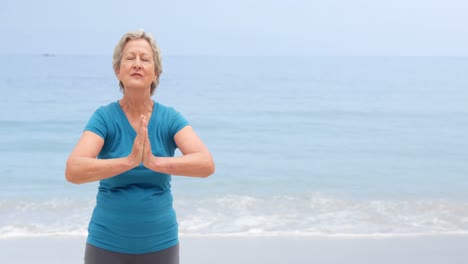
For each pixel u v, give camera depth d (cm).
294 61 19988
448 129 2472
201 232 816
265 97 4325
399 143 2034
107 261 296
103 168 279
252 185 1232
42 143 1941
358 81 6888
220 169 1467
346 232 823
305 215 933
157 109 310
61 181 1262
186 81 6600
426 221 900
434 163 1594
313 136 2258
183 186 1173
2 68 10350
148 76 299
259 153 1803
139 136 278
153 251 300
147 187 299
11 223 862
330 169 1491
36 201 1027
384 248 732
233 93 4741
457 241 770
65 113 2958
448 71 10531
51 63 13962
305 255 697
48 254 694
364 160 1655
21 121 2591
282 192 1150
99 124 298
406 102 3884
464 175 1393
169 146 311
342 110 3347
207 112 3222
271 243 748
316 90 5172
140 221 295
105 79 6581
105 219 296
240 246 732
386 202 1048
